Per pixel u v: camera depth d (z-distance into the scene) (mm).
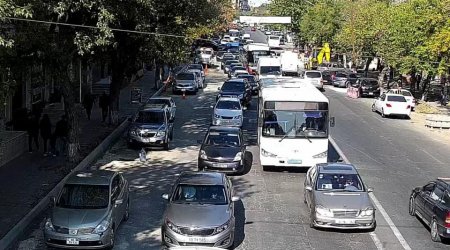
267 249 14828
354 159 26297
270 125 22641
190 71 51406
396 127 37125
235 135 23875
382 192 20797
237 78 46469
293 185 21438
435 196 16125
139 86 53938
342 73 63250
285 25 104812
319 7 83188
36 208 17312
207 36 79438
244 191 20484
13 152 23500
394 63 52000
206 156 22688
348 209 16031
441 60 47875
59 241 14336
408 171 24453
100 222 14508
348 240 15727
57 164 22875
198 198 15445
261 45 66312
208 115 37812
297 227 16688
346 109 44312
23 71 21016
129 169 23297
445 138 33938
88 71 41844
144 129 26922
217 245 14328
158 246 14898
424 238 16047
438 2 45906
